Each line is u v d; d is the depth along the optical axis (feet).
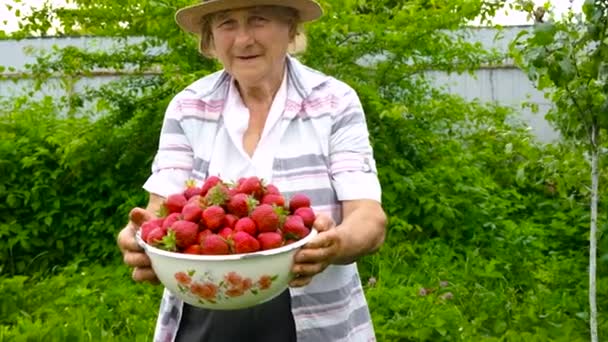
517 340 13.43
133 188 19.57
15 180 20.31
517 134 21.70
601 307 15.35
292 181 6.68
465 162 20.45
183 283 5.52
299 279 5.79
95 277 17.19
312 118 6.76
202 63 19.26
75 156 19.22
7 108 24.07
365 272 17.20
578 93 11.26
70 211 19.83
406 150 19.79
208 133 6.94
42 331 13.34
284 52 6.75
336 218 6.75
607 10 10.73
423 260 17.30
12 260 19.49
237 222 5.55
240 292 5.49
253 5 6.43
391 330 13.41
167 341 7.06
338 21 18.28
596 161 11.60
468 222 18.99
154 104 19.22
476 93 26.71
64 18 20.66
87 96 20.31
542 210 21.15
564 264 17.31
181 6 18.03
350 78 18.99
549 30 10.62
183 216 5.65
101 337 13.67
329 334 6.76
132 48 20.21
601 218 17.61
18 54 26.43
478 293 15.61
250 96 6.95
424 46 19.26
